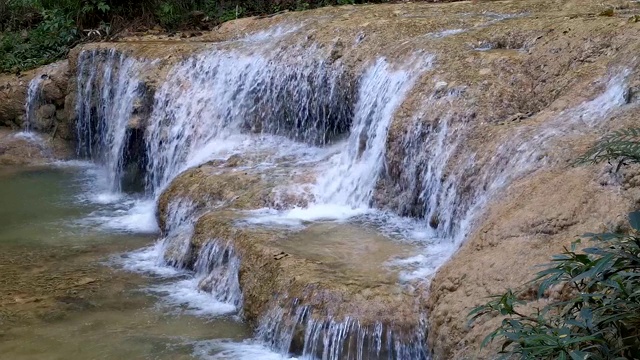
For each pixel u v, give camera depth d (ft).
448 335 17.15
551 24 27.53
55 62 45.91
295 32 35.19
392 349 18.89
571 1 32.35
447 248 22.63
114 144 38.70
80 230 30.73
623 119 19.48
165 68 37.96
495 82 25.54
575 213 17.38
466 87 25.64
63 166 41.55
